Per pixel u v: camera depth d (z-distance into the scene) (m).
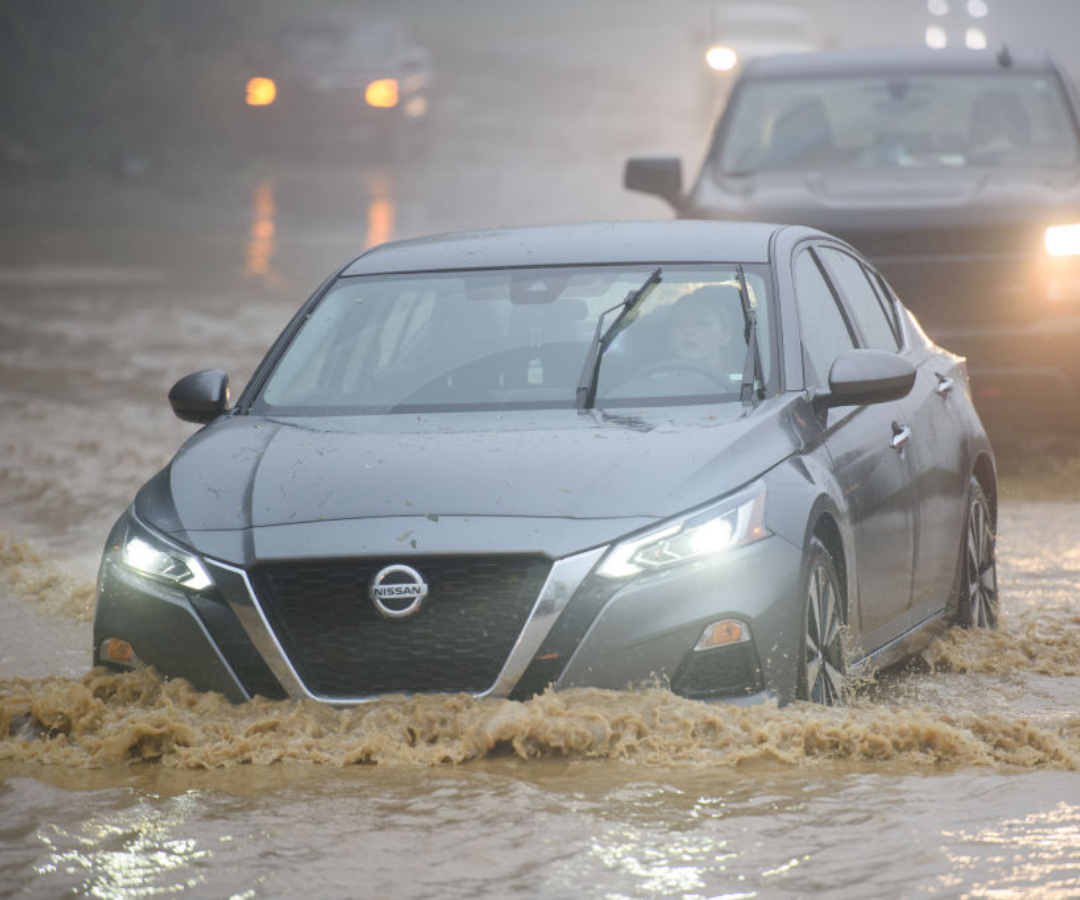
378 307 25.97
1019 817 18.22
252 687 21.02
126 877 16.83
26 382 59.59
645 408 23.58
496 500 20.98
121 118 146.75
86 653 27.80
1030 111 47.56
